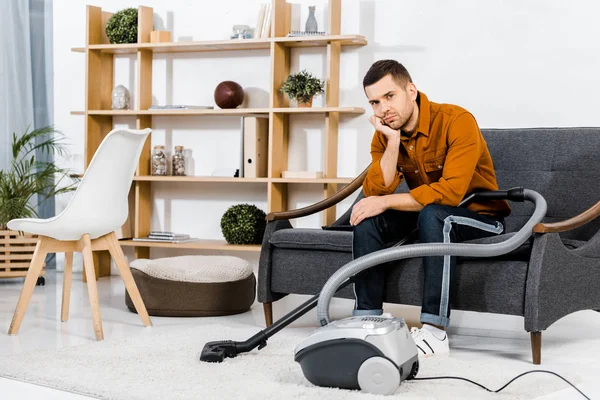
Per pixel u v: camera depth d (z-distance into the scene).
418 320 3.96
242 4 5.15
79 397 2.37
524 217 3.53
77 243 3.42
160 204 5.37
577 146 3.50
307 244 3.40
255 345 2.84
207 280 3.88
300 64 4.98
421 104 3.09
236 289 3.96
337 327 2.41
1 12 5.79
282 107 4.89
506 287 2.97
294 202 5.01
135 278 3.90
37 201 5.79
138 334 3.38
